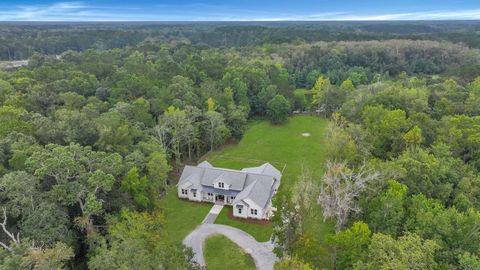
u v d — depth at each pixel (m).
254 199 43.69
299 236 32.91
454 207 32.62
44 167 30.36
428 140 49.69
